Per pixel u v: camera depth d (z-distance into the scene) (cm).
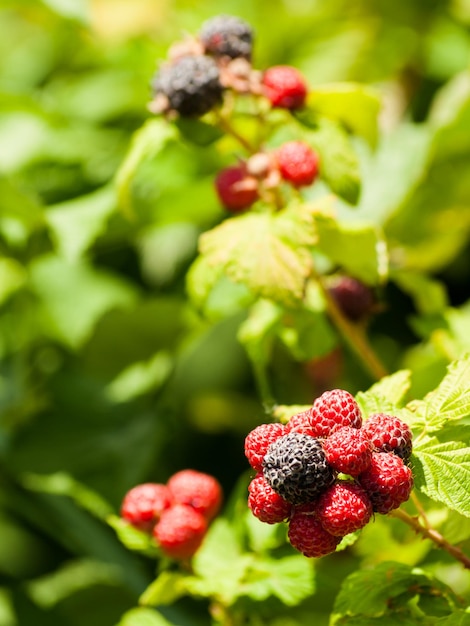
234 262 51
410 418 45
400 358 63
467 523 48
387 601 47
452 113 61
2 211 63
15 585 64
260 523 53
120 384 65
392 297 66
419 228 64
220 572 52
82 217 63
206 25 54
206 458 67
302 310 55
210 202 64
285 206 53
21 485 64
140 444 62
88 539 62
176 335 66
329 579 51
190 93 52
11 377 67
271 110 53
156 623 53
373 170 63
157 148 54
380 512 43
